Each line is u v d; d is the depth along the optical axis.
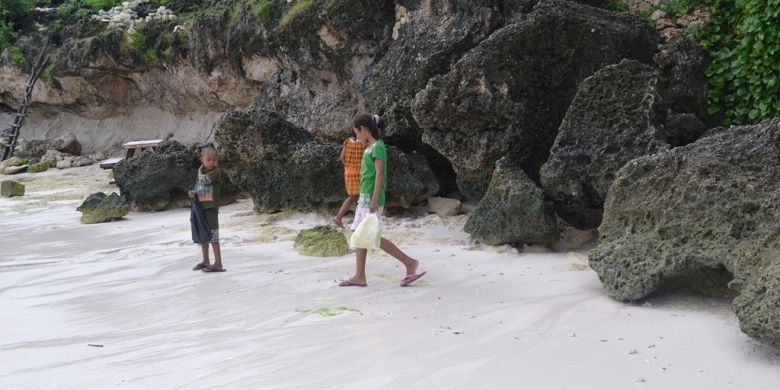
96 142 23.45
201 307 5.90
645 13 10.02
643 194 5.81
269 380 4.04
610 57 8.66
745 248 4.93
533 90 8.52
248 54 15.88
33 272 7.71
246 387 3.94
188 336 5.04
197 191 7.17
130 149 18.25
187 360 4.47
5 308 6.17
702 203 5.38
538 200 7.45
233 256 7.98
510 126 8.39
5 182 15.48
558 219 8.31
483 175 8.80
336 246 7.81
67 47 21.98
